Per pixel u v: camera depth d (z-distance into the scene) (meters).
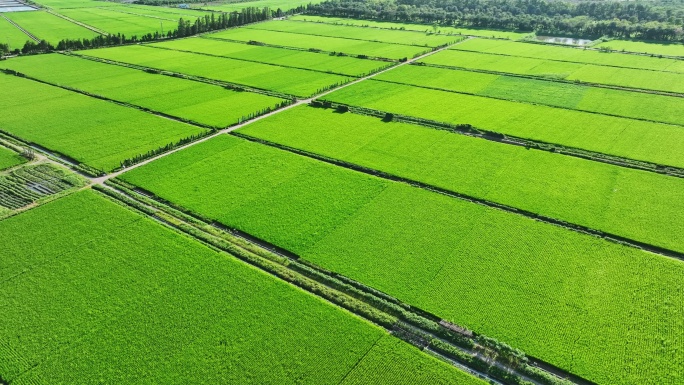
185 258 44.72
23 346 35.19
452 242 47.34
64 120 76.62
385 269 43.59
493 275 42.81
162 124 75.50
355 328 37.25
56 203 53.16
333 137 71.31
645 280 42.16
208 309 38.75
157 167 61.72
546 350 35.34
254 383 32.66
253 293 40.56
